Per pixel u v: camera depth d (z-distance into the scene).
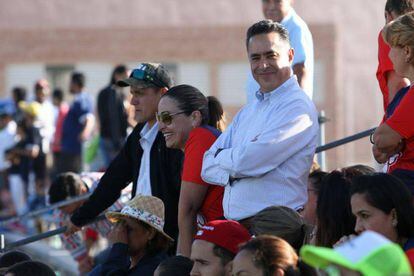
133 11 74.56
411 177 17.00
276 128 18.05
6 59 75.19
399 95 17.75
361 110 68.25
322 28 68.94
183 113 19.59
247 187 18.16
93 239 27.56
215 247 15.82
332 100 68.00
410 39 16.67
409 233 14.76
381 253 10.55
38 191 46.28
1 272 19.45
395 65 16.95
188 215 19.22
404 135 16.86
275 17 22.95
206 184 19.17
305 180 18.45
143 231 19.27
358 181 15.00
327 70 68.38
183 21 74.31
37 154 46.81
